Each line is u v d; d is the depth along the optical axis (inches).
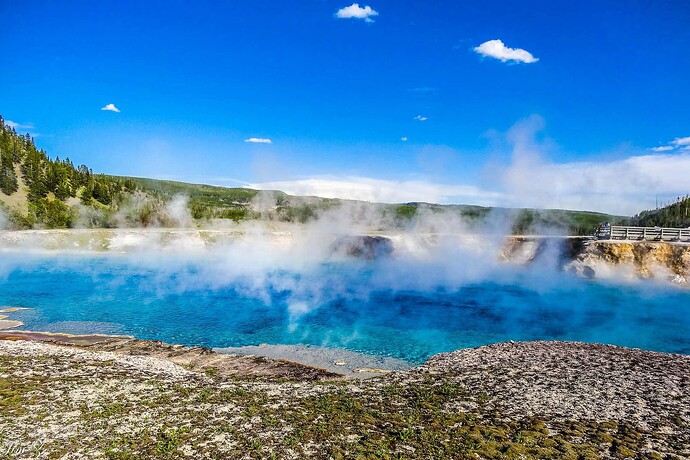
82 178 5713.6
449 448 506.6
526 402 666.2
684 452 500.7
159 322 1494.8
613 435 545.6
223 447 510.0
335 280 2352.4
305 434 545.6
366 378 888.9
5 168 5044.3
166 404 653.3
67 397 661.3
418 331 1382.9
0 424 558.3
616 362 893.8
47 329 1380.4
